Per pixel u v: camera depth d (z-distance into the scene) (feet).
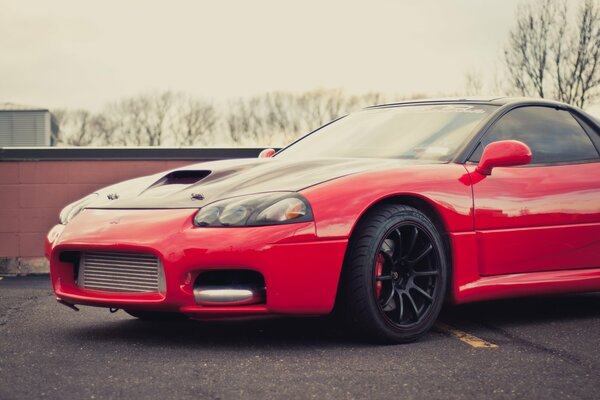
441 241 12.78
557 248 14.12
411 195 12.49
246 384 9.70
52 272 12.93
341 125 15.98
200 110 131.75
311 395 9.21
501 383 9.77
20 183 27.30
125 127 134.10
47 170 27.32
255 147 27.35
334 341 12.39
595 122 15.76
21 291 19.67
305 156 14.82
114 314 15.33
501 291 13.51
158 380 9.90
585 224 14.42
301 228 11.51
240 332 13.23
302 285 11.54
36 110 116.67
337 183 12.05
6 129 116.26
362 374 10.21
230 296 11.48
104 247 12.05
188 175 13.61
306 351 11.64
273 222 11.48
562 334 13.14
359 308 11.91
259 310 11.53
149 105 133.59
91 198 13.92
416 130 14.48
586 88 70.13
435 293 12.64
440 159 13.50
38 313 15.48
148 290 11.89
